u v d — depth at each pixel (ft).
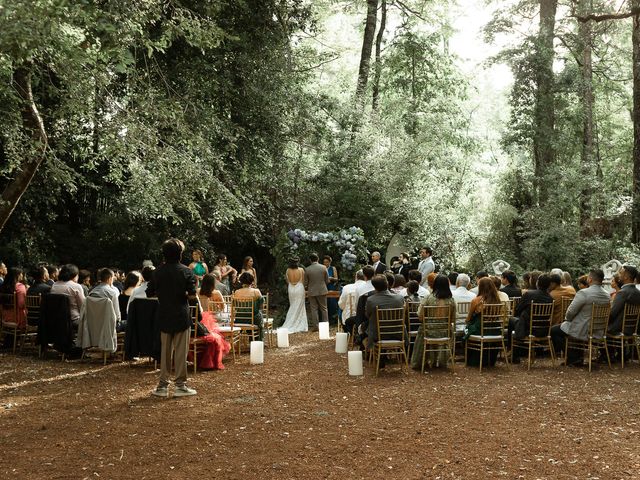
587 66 79.10
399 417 22.49
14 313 36.52
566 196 64.23
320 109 70.13
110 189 61.00
